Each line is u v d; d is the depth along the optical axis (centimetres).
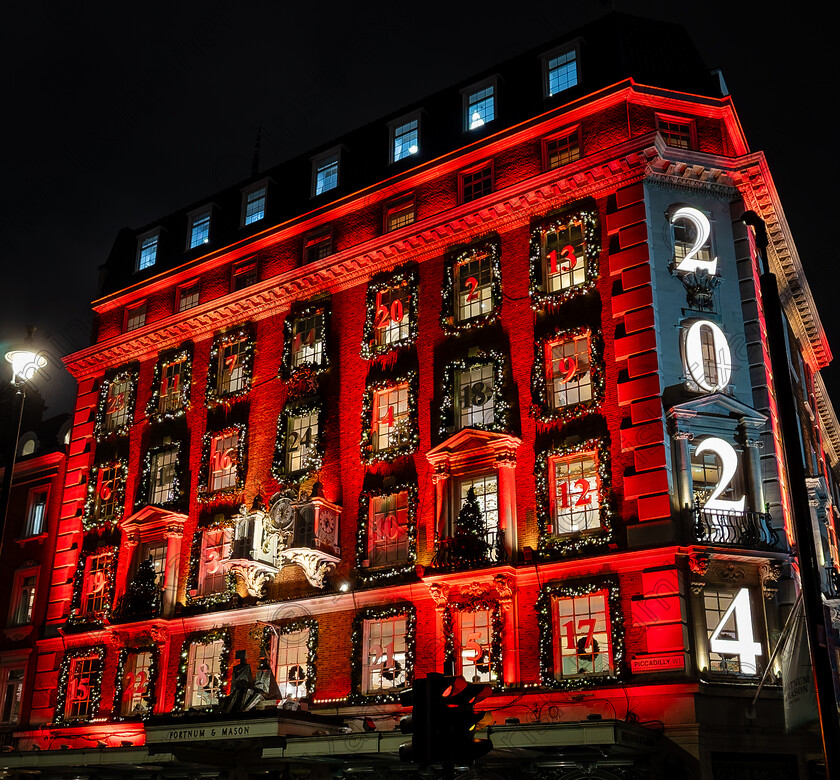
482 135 3266
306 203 3675
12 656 3759
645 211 2748
